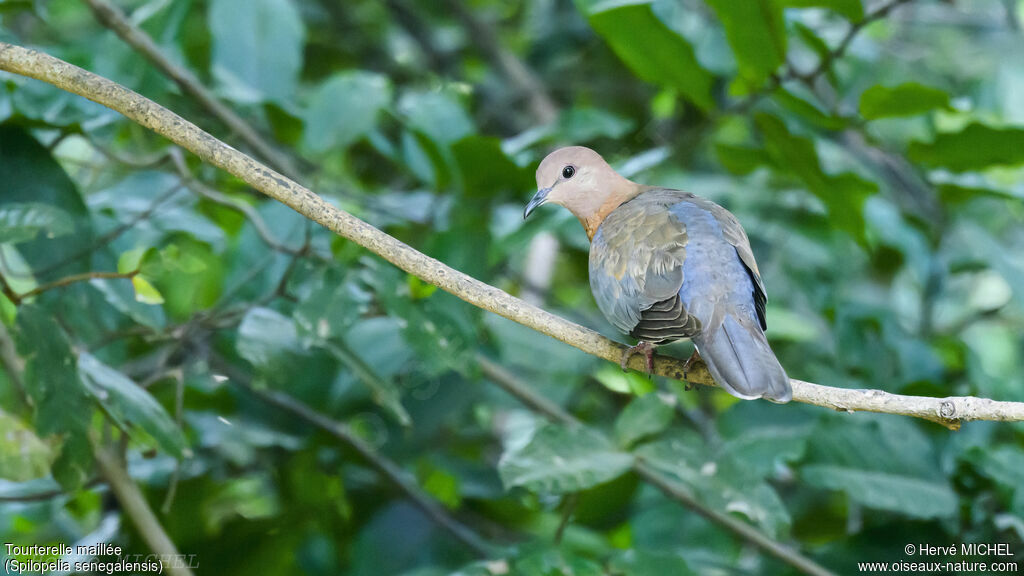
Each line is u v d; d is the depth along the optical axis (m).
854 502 10.59
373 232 6.71
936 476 9.20
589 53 15.73
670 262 7.64
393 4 15.85
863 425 9.30
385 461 11.02
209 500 10.88
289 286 9.55
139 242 10.14
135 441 8.16
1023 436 11.01
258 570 10.43
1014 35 15.41
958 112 9.42
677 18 10.97
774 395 6.68
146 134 10.73
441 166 10.68
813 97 10.40
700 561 9.72
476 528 11.56
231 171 6.52
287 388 10.55
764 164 10.56
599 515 10.52
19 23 13.91
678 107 14.54
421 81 15.62
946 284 13.58
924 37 17.02
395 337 10.72
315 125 10.48
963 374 11.77
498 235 10.74
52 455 7.68
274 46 11.02
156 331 8.83
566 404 12.21
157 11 11.05
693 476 8.24
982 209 14.32
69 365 7.34
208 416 10.59
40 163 8.58
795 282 12.80
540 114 15.12
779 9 8.92
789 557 9.09
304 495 10.60
